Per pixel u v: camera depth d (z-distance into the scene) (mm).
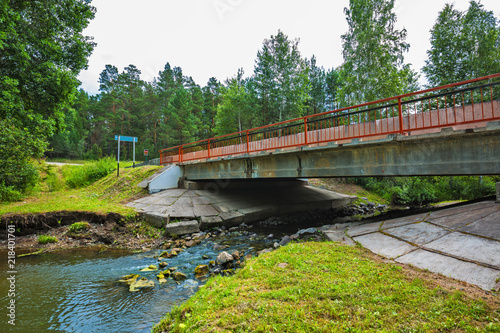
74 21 13836
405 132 8078
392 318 3105
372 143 8531
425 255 5422
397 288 3885
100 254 9062
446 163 7238
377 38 20578
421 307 3332
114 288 6113
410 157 8023
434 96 7027
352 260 5434
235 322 3174
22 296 5719
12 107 10812
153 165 20891
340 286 4016
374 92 20672
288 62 30578
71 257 8703
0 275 7000
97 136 55469
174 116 42219
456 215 7090
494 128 6023
